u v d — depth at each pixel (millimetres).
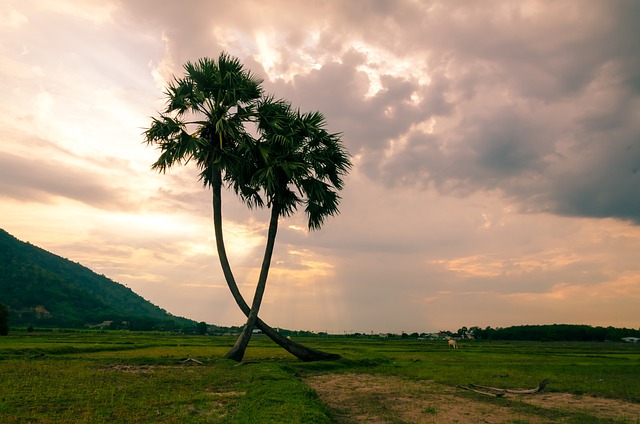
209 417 9508
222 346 45031
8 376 14367
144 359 22000
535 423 11641
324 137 28078
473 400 15148
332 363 25062
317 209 28438
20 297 182125
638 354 53344
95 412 9641
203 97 25531
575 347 80375
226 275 26266
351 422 11141
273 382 14375
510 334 133500
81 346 34875
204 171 27438
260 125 27000
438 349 57594
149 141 25516
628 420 12305
